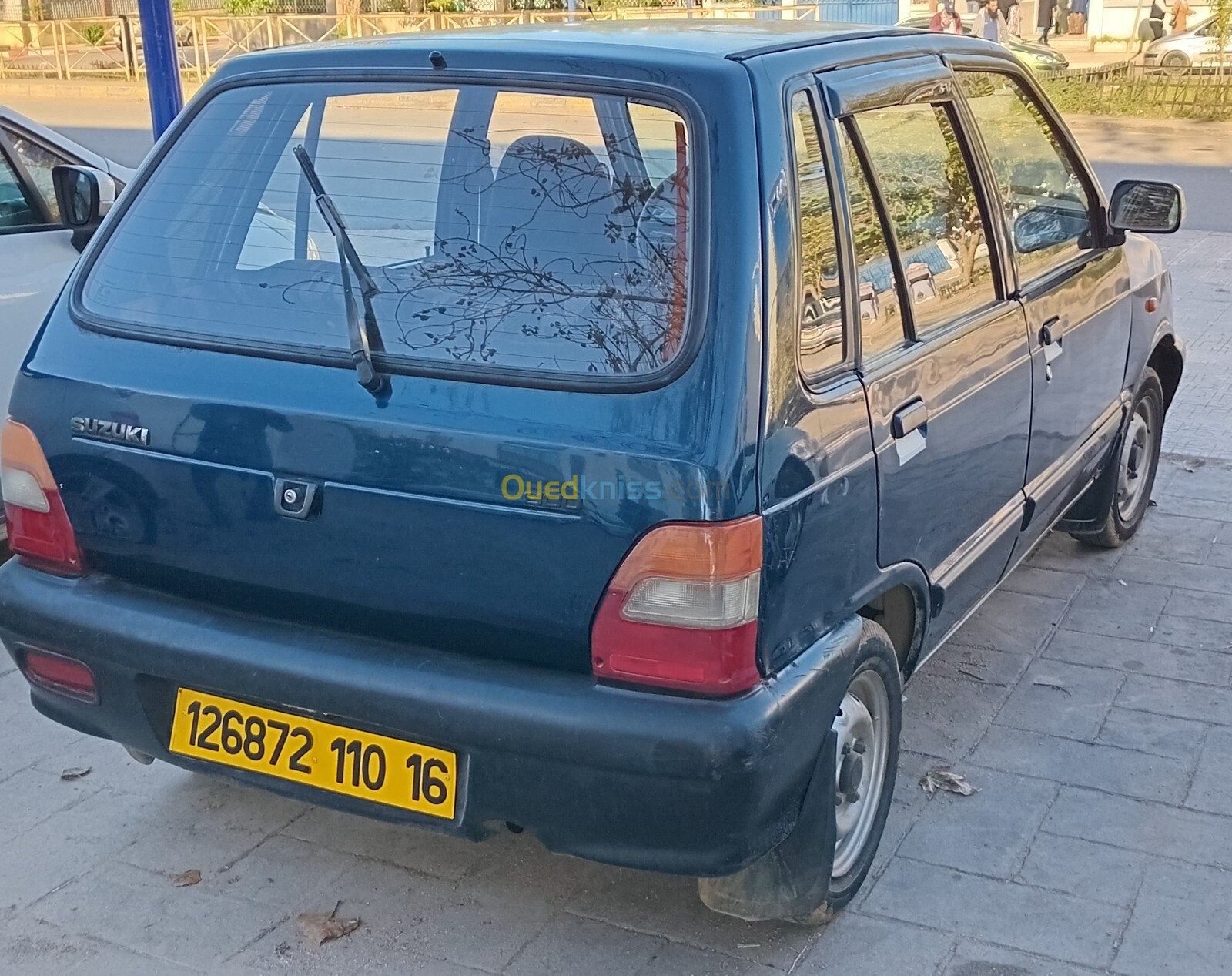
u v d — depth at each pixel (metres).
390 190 2.64
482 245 2.53
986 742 3.70
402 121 2.67
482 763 2.39
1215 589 4.72
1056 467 3.96
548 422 2.32
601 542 2.29
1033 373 3.58
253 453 2.52
